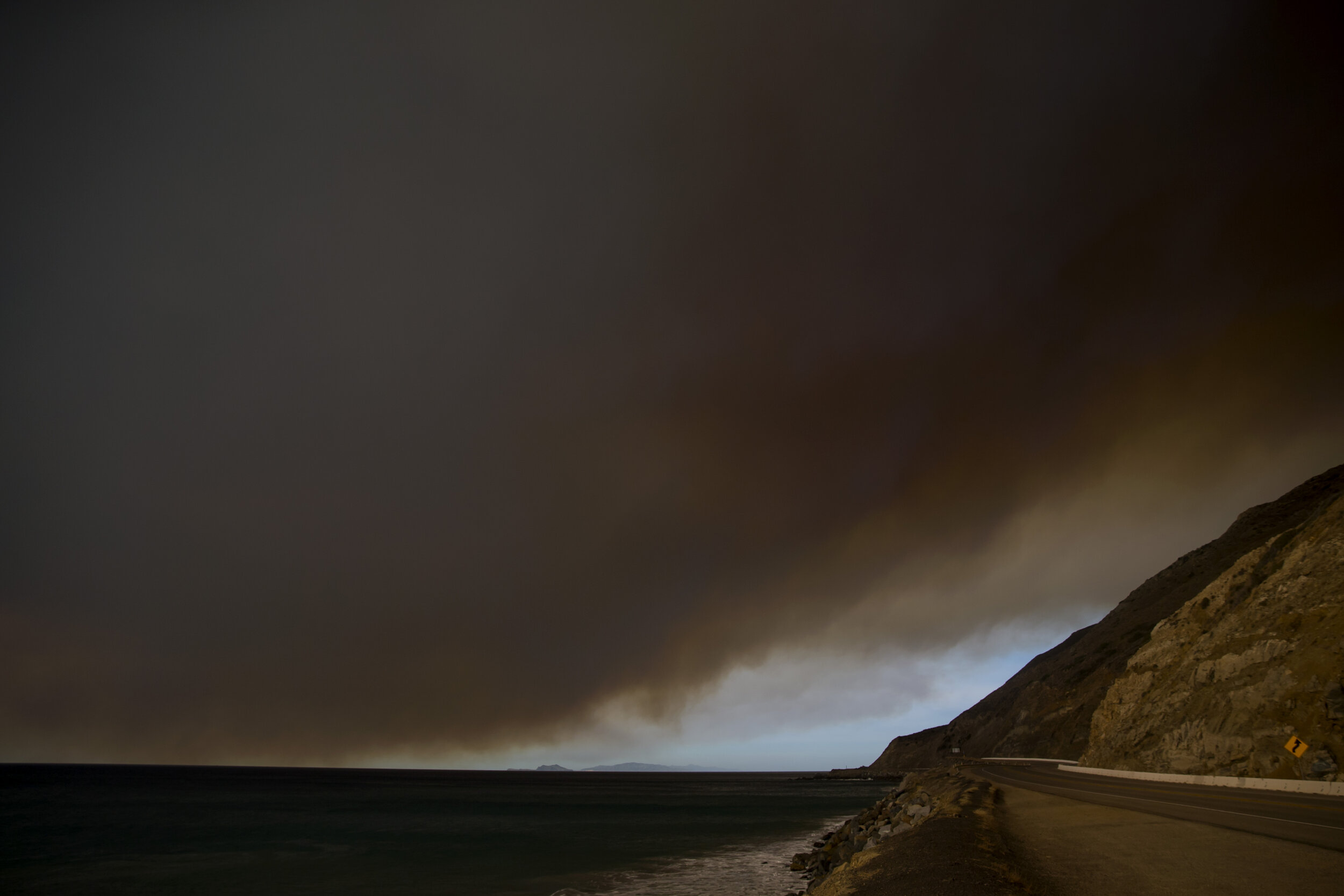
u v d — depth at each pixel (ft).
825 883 66.49
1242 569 179.11
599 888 131.85
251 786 614.34
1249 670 127.85
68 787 544.21
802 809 374.84
